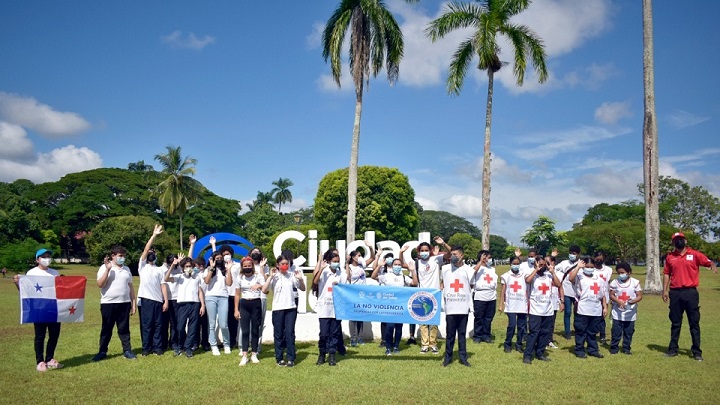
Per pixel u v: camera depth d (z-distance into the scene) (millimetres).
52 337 8930
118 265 9734
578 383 7898
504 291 10695
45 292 8750
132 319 15797
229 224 68625
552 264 11734
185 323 10148
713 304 18781
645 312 16516
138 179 65938
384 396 7168
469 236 82438
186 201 50844
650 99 21766
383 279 10984
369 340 12172
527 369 8891
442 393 7328
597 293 9984
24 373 8531
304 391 7438
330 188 51469
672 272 10070
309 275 24250
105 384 7832
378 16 22797
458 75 22609
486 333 11812
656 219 21641
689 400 6984
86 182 62688
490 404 6801
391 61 23750
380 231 51219
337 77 22875
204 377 8289
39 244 48969
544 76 22344
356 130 22891
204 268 10734
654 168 21672
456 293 9297
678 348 10633
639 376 8359
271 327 11945
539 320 9461
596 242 53188
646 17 21875
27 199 60500
